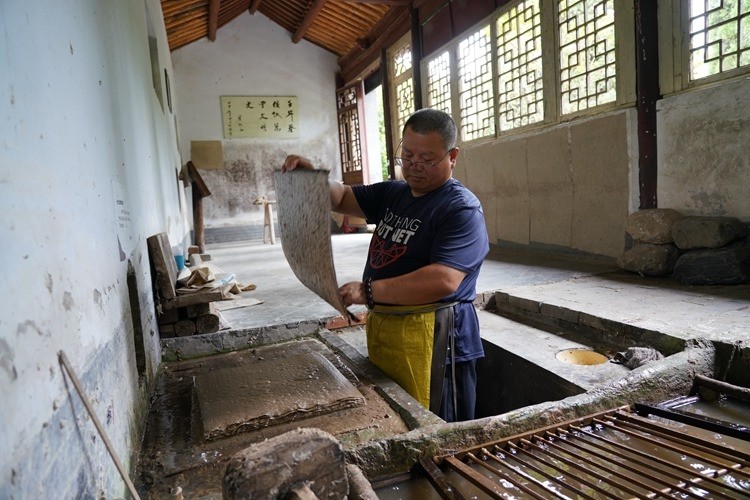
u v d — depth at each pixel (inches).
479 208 82.1
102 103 77.2
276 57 488.1
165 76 297.7
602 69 191.3
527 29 228.2
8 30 40.1
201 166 476.1
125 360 70.3
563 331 126.1
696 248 149.2
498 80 251.9
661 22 165.3
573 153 207.5
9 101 38.4
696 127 157.1
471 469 61.8
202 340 119.6
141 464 65.6
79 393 44.3
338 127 508.1
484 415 127.7
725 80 148.4
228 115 479.8
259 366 96.0
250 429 72.2
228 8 435.8
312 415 75.7
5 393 31.5
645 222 164.7
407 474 65.2
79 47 65.0
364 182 468.8
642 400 82.9
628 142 181.0
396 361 86.8
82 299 51.3
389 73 403.2
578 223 209.2
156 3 264.8
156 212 153.4
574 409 77.0
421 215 83.0
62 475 39.5
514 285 161.2
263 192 493.0
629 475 61.6
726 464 61.5
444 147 79.6
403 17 360.2
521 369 109.3
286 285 190.9
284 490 37.2
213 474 62.4
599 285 153.6
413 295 74.4
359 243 348.8
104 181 71.1
